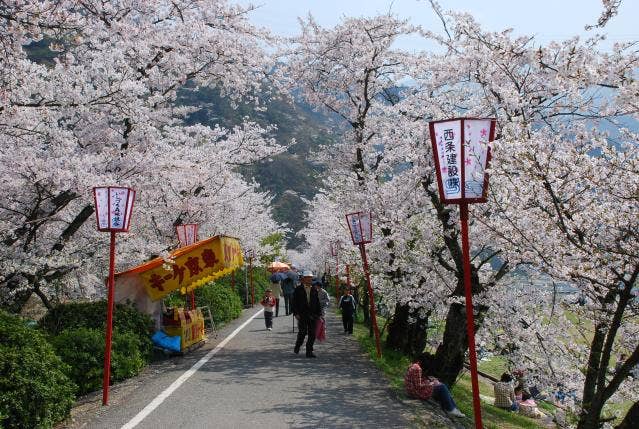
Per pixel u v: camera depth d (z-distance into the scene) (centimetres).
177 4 1282
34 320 1152
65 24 858
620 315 692
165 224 1703
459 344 1129
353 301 1853
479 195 600
